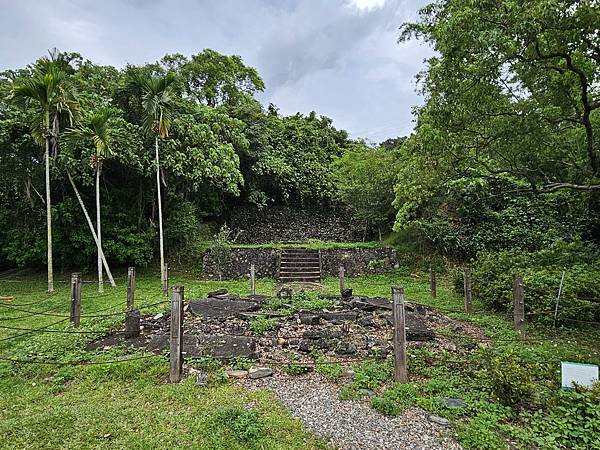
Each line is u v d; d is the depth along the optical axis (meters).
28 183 12.96
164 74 13.87
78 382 4.45
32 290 11.42
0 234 14.09
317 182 21.42
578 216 12.45
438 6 6.52
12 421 3.45
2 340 5.82
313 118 27.88
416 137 9.02
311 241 17.45
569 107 7.07
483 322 7.12
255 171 19.19
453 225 14.53
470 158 7.95
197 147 14.29
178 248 15.45
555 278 7.20
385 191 16.59
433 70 6.29
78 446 3.04
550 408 3.51
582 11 4.78
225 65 21.89
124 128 12.63
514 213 14.05
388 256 14.73
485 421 3.38
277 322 6.54
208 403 3.81
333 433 3.28
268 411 3.65
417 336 5.99
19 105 11.16
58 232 13.03
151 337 5.91
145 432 3.25
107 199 13.83
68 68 14.20
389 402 3.75
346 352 5.33
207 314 7.10
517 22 4.70
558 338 6.16
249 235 20.09
